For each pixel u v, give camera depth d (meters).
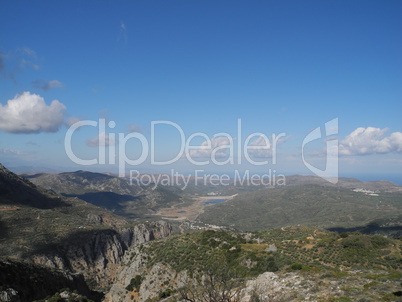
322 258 45.84
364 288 22.09
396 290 20.61
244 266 45.47
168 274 50.94
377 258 44.53
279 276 29.52
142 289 51.28
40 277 54.81
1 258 51.69
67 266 100.62
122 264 75.56
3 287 42.88
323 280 26.27
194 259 52.50
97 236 123.50
